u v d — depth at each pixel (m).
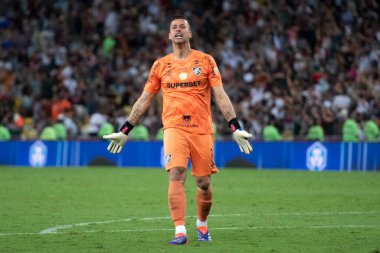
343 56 51.12
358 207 23.83
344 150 41.19
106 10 58.12
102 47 56.31
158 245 16.23
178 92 16.69
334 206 24.09
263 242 16.73
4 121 49.16
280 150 42.31
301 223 20.03
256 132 45.91
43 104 51.72
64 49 56.59
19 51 57.12
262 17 54.97
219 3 56.81
